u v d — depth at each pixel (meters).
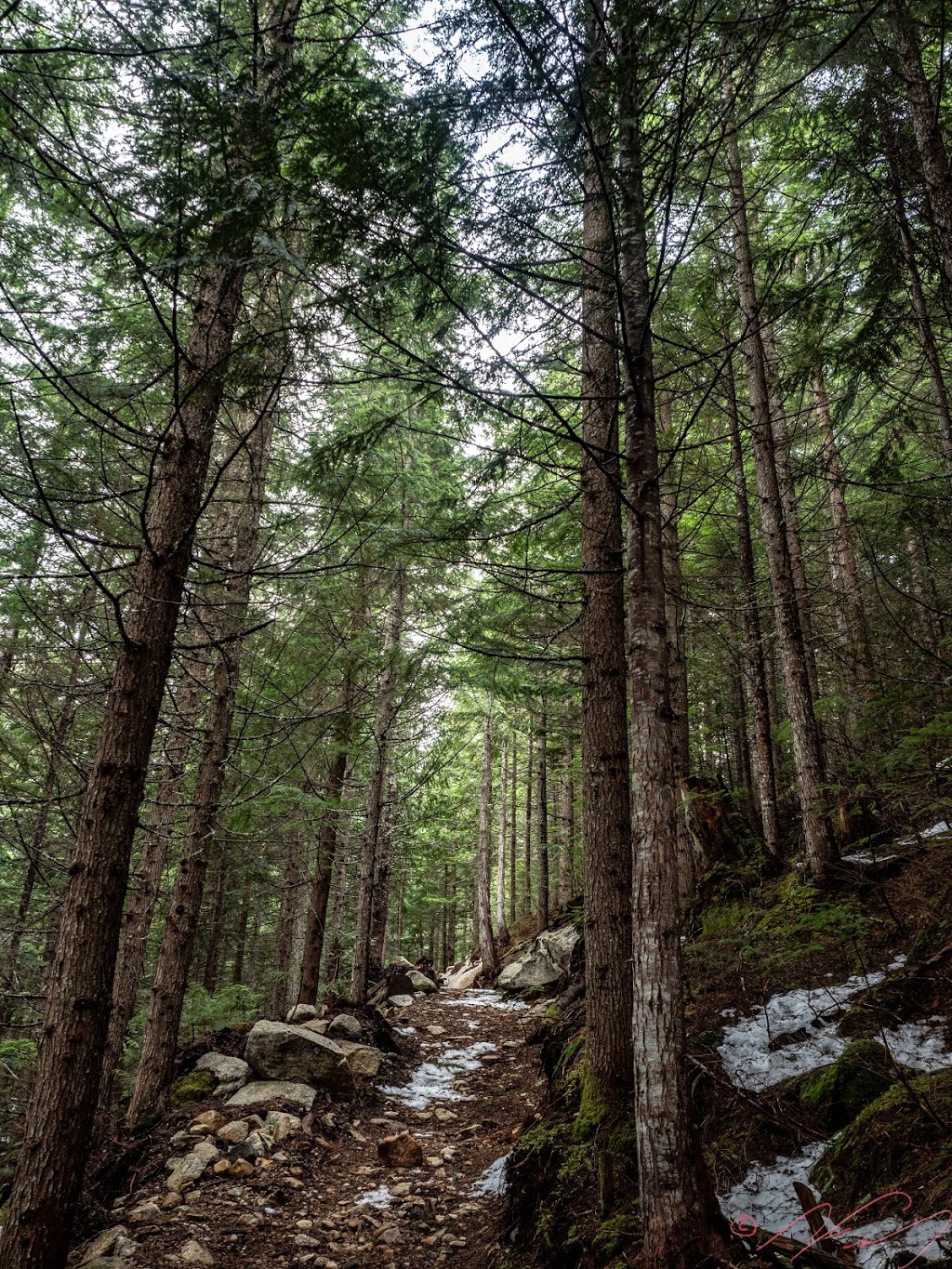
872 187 6.43
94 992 3.90
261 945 22.69
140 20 3.64
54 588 7.91
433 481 11.01
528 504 9.05
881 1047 4.84
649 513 3.77
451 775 19.78
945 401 6.56
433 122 3.10
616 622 6.15
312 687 12.07
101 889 4.03
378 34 3.35
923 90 5.47
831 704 9.55
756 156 9.64
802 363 7.13
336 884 16.30
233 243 3.36
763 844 9.92
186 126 3.35
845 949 6.57
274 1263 5.10
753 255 9.41
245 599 8.50
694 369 9.48
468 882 28.73
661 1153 3.02
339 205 3.20
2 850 13.57
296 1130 7.08
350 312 3.58
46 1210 3.53
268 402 4.07
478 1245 5.22
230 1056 8.73
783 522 9.09
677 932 3.25
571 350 6.74
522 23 2.97
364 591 11.28
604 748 5.89
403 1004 14.41
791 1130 4.48
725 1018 6.16
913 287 6.68
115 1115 9.39
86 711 10.37
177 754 9.12
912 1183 3.49
